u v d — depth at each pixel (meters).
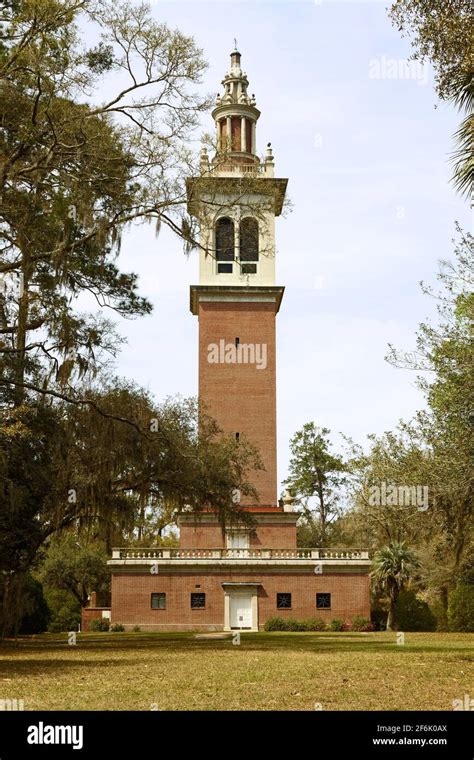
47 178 27.03
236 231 31.61
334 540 82.19
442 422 23.47
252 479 58.50
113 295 31.12
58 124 26.23
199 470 34.34
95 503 32.03
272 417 59.59
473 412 22.38
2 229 26.89
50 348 29.22
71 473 30.23
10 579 30.08
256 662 22.17
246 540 57.88
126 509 34.16
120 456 31.61
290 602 56.16
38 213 26.44
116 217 28.34
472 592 50.97
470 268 24.38
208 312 60.88
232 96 64.44
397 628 55.50
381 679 17.06
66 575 67.19
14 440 25.30
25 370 28.03
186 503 35.88
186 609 55.72
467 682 16.50
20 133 25.39
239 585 55.62
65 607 63.19
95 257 29.02
